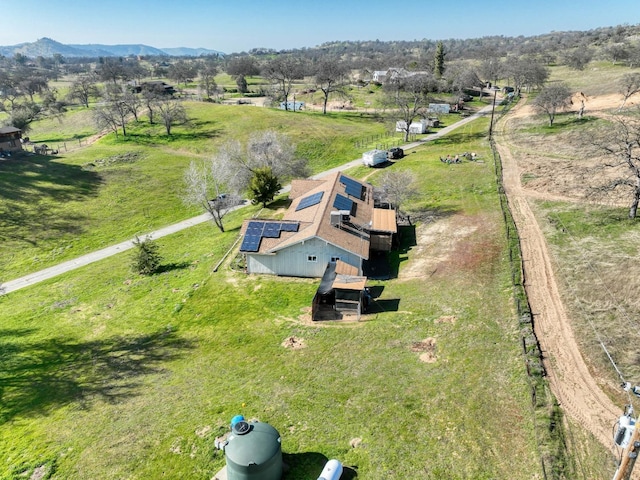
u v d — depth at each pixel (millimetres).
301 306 29500
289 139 81062
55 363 27172
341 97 121312
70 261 46156
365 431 17859
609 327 22766
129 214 56812
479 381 19922
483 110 102312
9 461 18891
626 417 12742
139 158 74812
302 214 38781
